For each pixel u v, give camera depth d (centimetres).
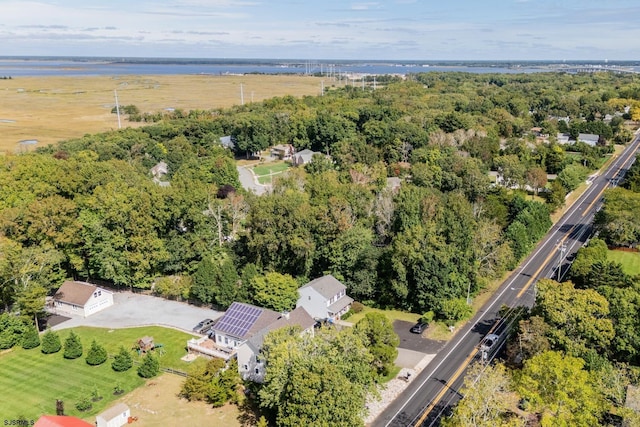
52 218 8662
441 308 7756
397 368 6600
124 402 6028
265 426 5259
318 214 8719
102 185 10262
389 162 15950
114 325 7981
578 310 5878
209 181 13638
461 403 4825
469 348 7044
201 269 8381
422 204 9569
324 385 4756
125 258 8831
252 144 18700
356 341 5484
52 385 6384
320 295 7875
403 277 8019
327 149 17950
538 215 10981
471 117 19188
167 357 7012
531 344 5812
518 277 9294
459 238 8325
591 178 15788
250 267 8250
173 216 9088
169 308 8550
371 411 5747
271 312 7250
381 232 9594
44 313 8219
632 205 10331
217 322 7306
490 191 12275
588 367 5472
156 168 15275
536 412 5341
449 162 13250
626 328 5838
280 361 5288
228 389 6009
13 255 7688
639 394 4841
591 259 8575
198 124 18712
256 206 8931
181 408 5912
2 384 6400
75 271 9519
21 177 10356
